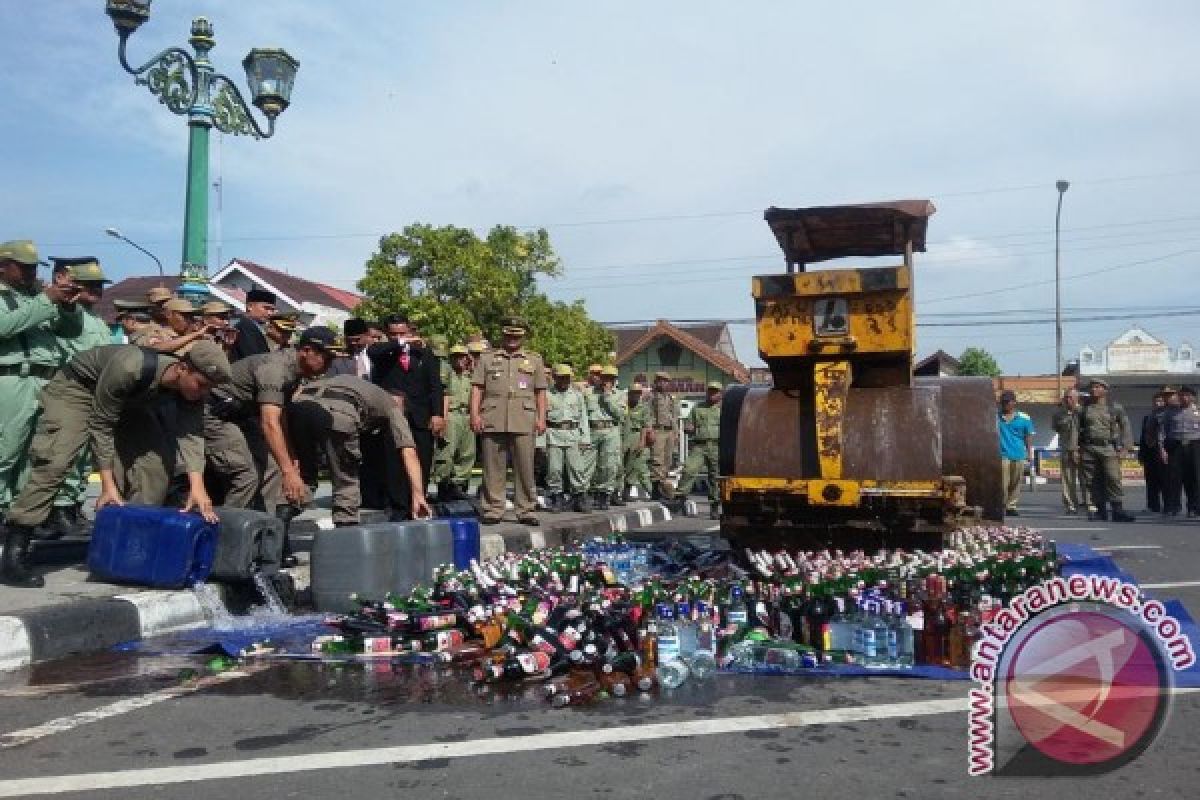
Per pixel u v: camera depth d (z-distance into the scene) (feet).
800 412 21.24
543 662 13.53
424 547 19.47
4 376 20.17
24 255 19.79
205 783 9.55
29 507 17.81
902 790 9.30
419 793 9.25
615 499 41.47
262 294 25.86
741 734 11.02
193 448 18.60
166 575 17.56
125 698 12.69
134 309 26.50
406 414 28.43
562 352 90.99
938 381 24.16
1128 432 39.63
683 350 134.92
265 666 14.48
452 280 76.74
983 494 22.75
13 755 10.41
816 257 26.23
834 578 15.02
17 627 14.53
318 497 38.34
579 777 9.66
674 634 13.66
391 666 14.43
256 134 34.68
